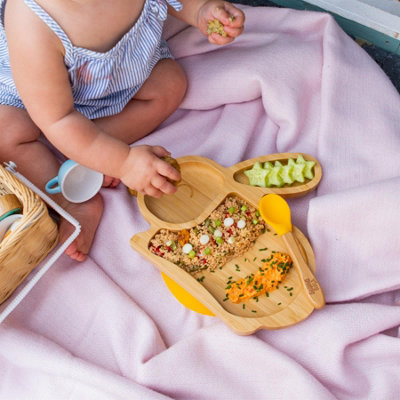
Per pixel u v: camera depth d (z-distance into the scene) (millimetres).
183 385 922
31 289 1038
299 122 1210
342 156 1145
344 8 1403
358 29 1437
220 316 931
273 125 1260
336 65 1224
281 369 913
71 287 1041
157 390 920
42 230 941
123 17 1000
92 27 965
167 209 1083
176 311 1040
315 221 1016
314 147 1199
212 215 1039
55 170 1133
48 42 928
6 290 952
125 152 1010
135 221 1131
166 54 1246
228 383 929
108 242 1115
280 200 1034
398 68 1429
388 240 1000
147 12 1040
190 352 944
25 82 959
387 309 953
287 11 1343
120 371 961
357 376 925
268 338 963
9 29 925
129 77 1108
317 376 929
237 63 1258
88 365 923
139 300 1055
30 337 964
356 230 1015
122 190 1173
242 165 1106
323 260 1027
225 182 1076
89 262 1068
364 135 1159
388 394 903
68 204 1102
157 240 1014
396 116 1187
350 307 961
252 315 949
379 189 984
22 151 1112
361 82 1223
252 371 931
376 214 989
